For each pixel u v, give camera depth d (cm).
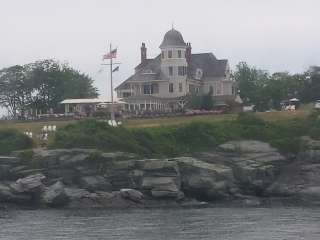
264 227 9469
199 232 9088
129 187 13750
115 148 14762
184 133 15775
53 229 9569
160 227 9675
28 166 14112
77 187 13700
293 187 14425
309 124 16338
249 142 15612
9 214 11762
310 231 8981
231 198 14025
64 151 13925
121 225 9950
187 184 13912
